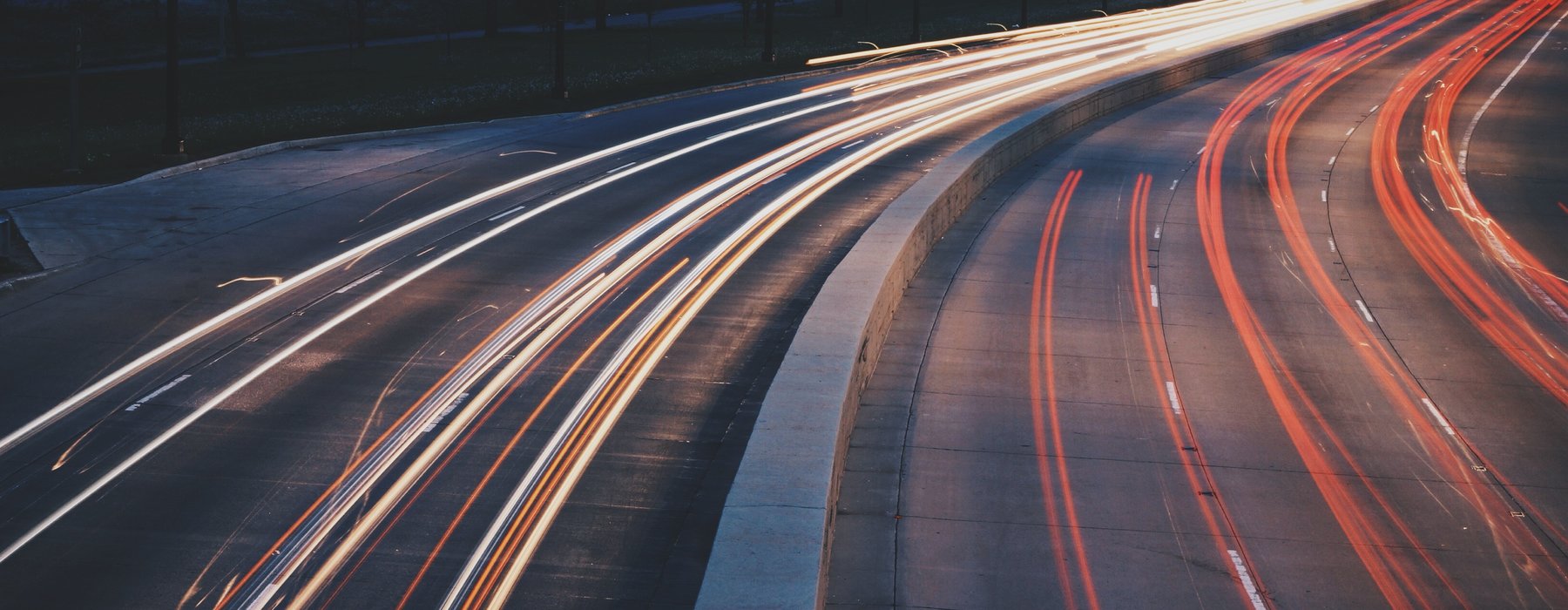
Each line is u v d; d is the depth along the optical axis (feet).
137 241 69.92
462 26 300.40
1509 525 41.60
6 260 62.54
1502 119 149.18
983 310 66.49
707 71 170.81
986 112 138.31
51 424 42.96
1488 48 219.82
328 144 107.04
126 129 140.15
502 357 51.49
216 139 107.34
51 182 86.84
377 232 73.31
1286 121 144.36
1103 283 73.10
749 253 71.26
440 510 37.24
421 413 45.09
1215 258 80.64
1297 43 227.61
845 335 48.73
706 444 43.37
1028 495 42.86
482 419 44.62
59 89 190.19
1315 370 58.23
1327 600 35.83
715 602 24.94
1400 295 73.15
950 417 50.31
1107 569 37.45
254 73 203.62
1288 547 39.29
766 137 115.85
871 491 42.73
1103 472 45.09
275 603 31.53
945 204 84.23
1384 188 108.06
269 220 75.77
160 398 45.73
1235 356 60.03
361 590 32.32
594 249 70.69
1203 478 44.88
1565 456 48.19
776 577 26.20
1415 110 155.02
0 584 31.91
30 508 36.40
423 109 134.31
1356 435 49.83
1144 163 115.34
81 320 55.16
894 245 66.90
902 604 35.01
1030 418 50.57
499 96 149.48
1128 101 152.76
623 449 42.50
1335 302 71.20
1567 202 105.50
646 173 95.35
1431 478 45.57
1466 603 35.96
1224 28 249.75
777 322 58.18
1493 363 60.34
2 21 273.95
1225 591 36.24
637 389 48.42
